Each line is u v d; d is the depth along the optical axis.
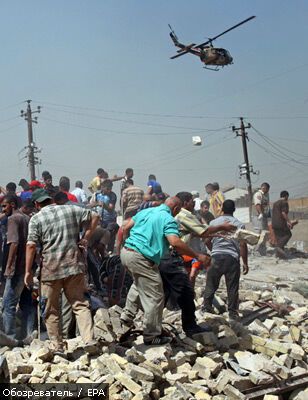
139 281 6.58
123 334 6.77
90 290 8.45
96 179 14.69
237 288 8.37
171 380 6.02
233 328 7.56
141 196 13.45
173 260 7.02
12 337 7.36
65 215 6.60
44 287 6.52
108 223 13.02
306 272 13.84
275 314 8.72
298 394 6.33
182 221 7.32
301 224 26.17
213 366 6.30
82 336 6.50
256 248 16.78
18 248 7.62
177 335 7.02
